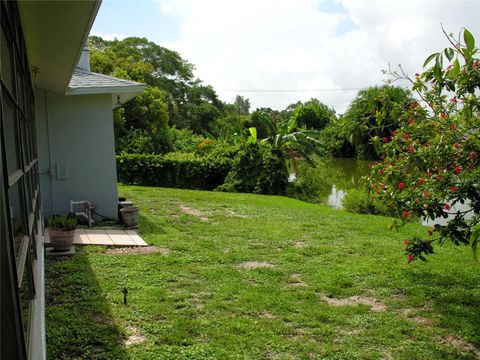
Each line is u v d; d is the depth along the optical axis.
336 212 12.34
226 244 7.86
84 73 9.94
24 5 3.43
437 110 5.07
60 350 3.71
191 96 51.66
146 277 5.76
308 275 6.15
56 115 9.05
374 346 4.08
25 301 2.10
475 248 4.55
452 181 4.69
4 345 1.30
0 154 1.30
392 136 5.38
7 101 1.91
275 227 9.52
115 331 4.10
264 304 4.95
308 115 48.78
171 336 4.06
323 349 3.96
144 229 8.88
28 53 5.14
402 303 5.17
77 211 9.20
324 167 30.44
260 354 3.83
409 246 5.31
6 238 1.34
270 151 17.80
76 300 4.85
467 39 3.99
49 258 6.45
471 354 3.97
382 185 5.39
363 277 6.09
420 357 3.87
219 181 19.22
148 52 45.94
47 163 9.05
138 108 30.08
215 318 4.54
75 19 3.92
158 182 19.16
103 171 9.41
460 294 5.47
